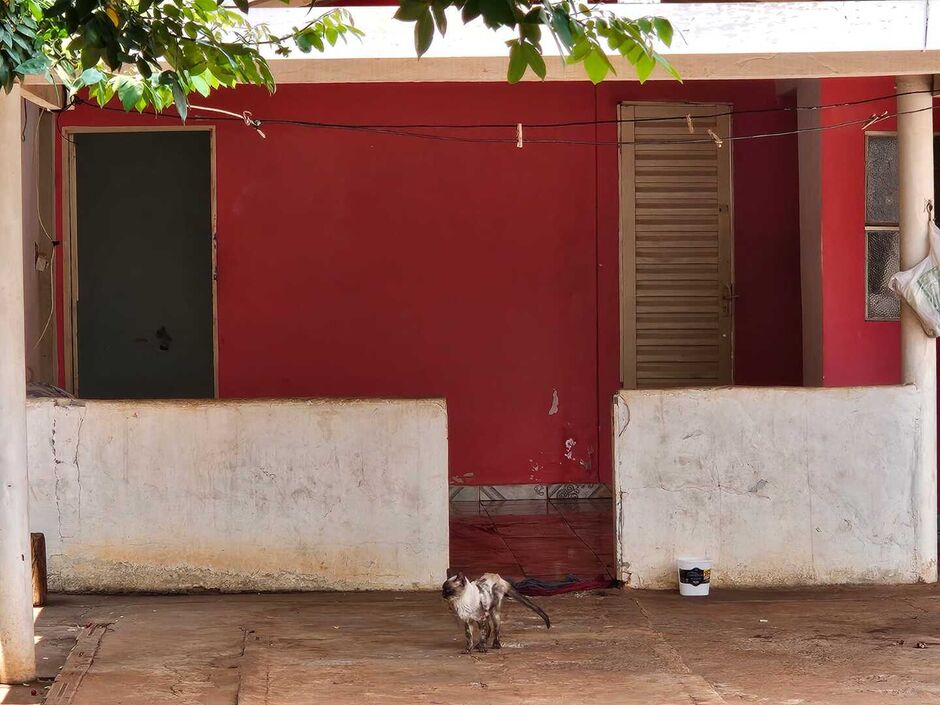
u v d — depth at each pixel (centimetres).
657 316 973
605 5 610
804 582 723
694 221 973
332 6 661
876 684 527
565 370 966
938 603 682
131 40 468
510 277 960
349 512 704
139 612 653
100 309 941
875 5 617
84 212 938
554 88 958
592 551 802
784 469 721
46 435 696
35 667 549
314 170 945
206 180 943
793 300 974
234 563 702
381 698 502
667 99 966
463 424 959
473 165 955
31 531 696
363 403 704
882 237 868
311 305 947
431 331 955
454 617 641
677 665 553
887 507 726
